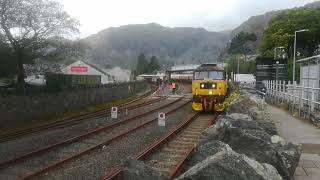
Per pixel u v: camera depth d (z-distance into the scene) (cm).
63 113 3212
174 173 1131
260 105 2077
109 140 1728
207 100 2919
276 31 7556
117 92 4888
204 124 2305
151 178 941
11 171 1277
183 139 1786
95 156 1459
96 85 4222
